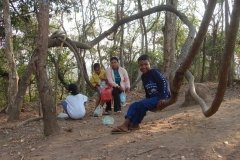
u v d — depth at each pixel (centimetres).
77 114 638
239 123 475
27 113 802
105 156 374
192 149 372
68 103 654
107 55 1880
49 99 493
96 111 679
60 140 458
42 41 486
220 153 362
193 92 332
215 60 1658
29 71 707
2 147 463
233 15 197
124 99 690
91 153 389
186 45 632
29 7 1077
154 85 471
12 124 635
